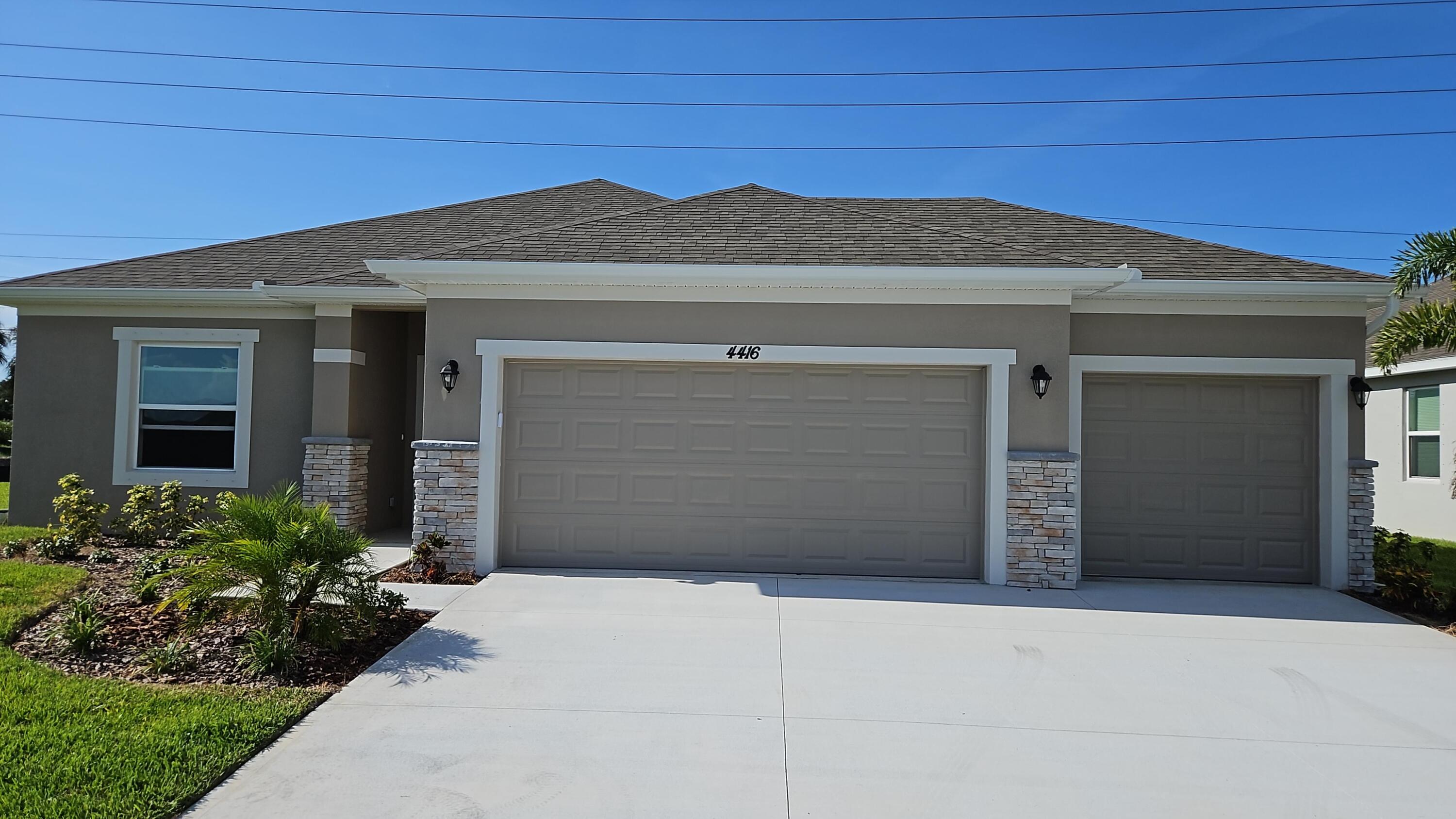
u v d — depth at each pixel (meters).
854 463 9.84
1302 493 10.31
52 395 12.67
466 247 9.95
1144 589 9.54
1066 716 5.69
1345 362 10.11
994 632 7.65
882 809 4.38
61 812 4.01
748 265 9.27
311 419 12.43
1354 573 9.89
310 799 4.33
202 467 12.70
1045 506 9.43
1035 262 9.38
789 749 5.09
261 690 5.77
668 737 5.22
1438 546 13.55
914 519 9.80
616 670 6.41
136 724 5.04
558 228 10.66
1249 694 6.18
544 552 9.96
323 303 12.13
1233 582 10.23
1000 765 4.93
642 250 9.82
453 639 7.09
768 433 9.88
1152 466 10.41
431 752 4.93
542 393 10.01
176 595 6.55
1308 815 4.40
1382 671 6.80
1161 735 5.41
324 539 6.67
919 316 9.63
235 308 12.54
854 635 7.41
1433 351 14.19
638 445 9.93
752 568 9.84
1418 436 14.98
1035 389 9.47
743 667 6.54
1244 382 10.40
